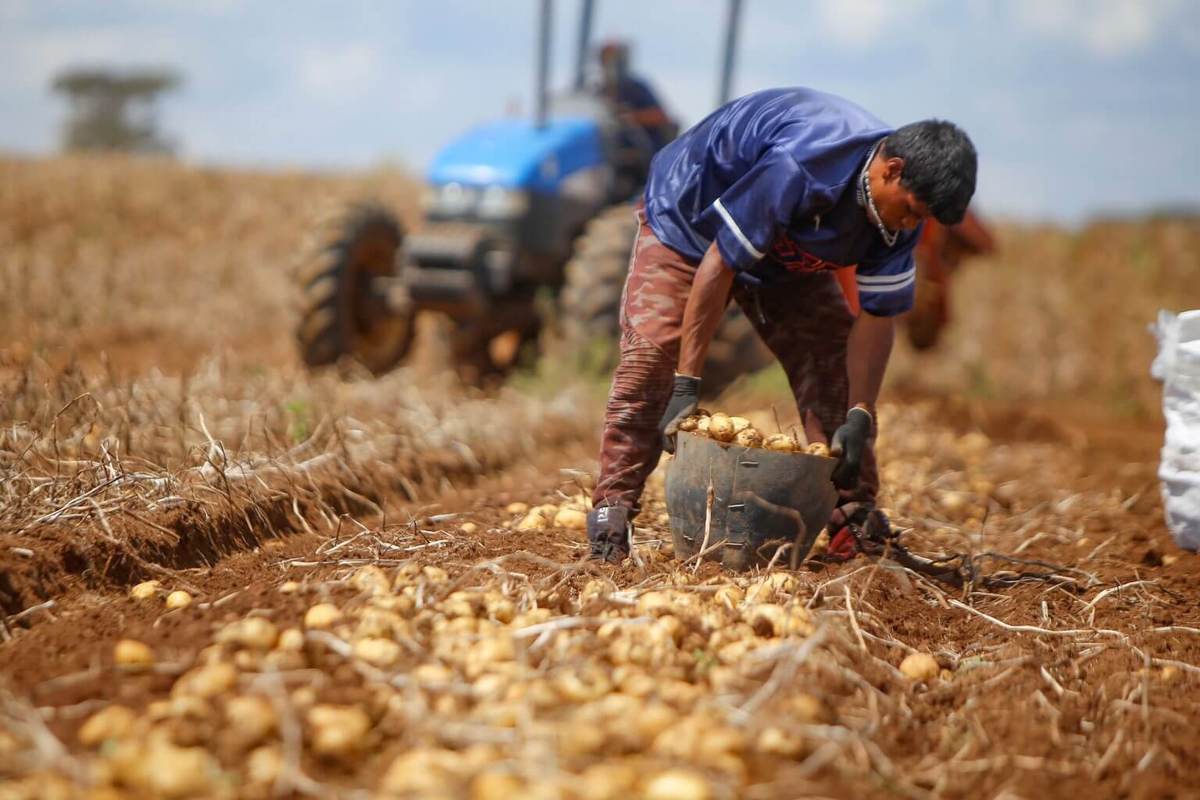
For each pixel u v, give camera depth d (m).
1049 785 6.67
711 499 9.48
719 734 6.05
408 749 6.18
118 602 9.09
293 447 13.65
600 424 18.92
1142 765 6.91
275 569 10.02
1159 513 14.73
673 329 9.75
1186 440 11.78
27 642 7.96
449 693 6.66
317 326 21.39
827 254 9.34
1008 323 36.75
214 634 7.50
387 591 8.27
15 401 12.99
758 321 10.61
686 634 7.68
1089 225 56.00
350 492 12.98
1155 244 50.28
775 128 9.12
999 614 9.89
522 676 6.82
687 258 9.68
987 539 13.03
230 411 15.12
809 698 6.84
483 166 21.36
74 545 9.72
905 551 10.80
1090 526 13.89
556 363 20.69
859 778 6.32
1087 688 8.23
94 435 12.66
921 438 18.61
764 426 17.88
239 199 51.03
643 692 6.68
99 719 6.14
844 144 8.90
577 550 10.37
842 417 10.63
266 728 6.10
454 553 10.09
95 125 143.50
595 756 5.91
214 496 11.52
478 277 20.91
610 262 20.58
